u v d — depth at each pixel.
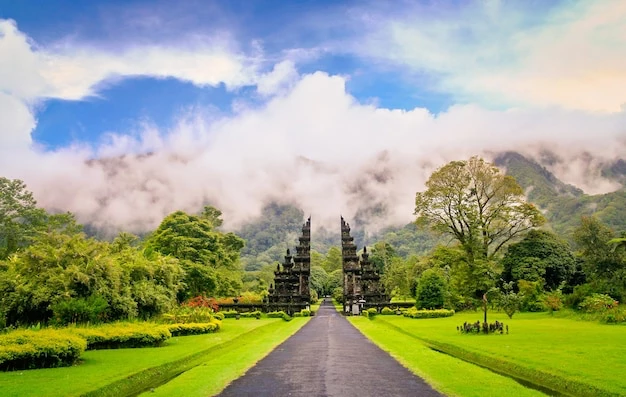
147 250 37.47
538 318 38.03
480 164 55.88
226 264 66.94
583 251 47.88
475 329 25.38
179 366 16.05
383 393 11.34
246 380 13.12
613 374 12.97
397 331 30.12
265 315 52.47
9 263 27.48
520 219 54.41
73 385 11.95
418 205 57.38
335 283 138.62
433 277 50.12
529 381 13.35
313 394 11.31
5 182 59.69
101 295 26.00
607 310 33.56
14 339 15.05
